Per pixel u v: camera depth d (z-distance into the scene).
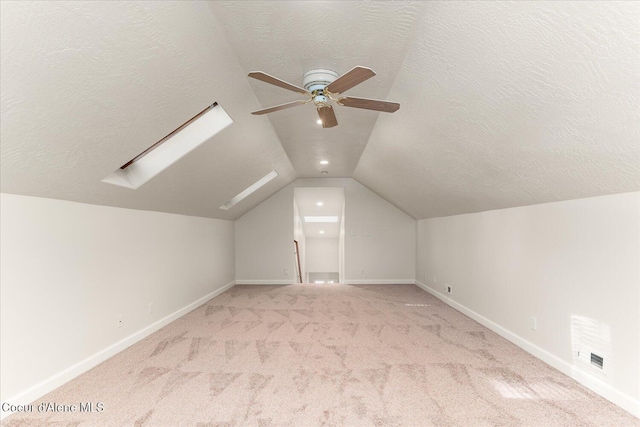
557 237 2.82
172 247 4.33
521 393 2.39
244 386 2.51
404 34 1.84
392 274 7.00
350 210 7.02
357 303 5.26
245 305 5.14
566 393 2.39
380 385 2.52
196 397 2.34
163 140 3.05
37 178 2.19
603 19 1.17
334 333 3.78
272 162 4.75
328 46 2.01
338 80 1.88
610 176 2.04
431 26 1.70
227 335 3.71
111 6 1.37
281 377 2.66
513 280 3.46
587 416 2.09
